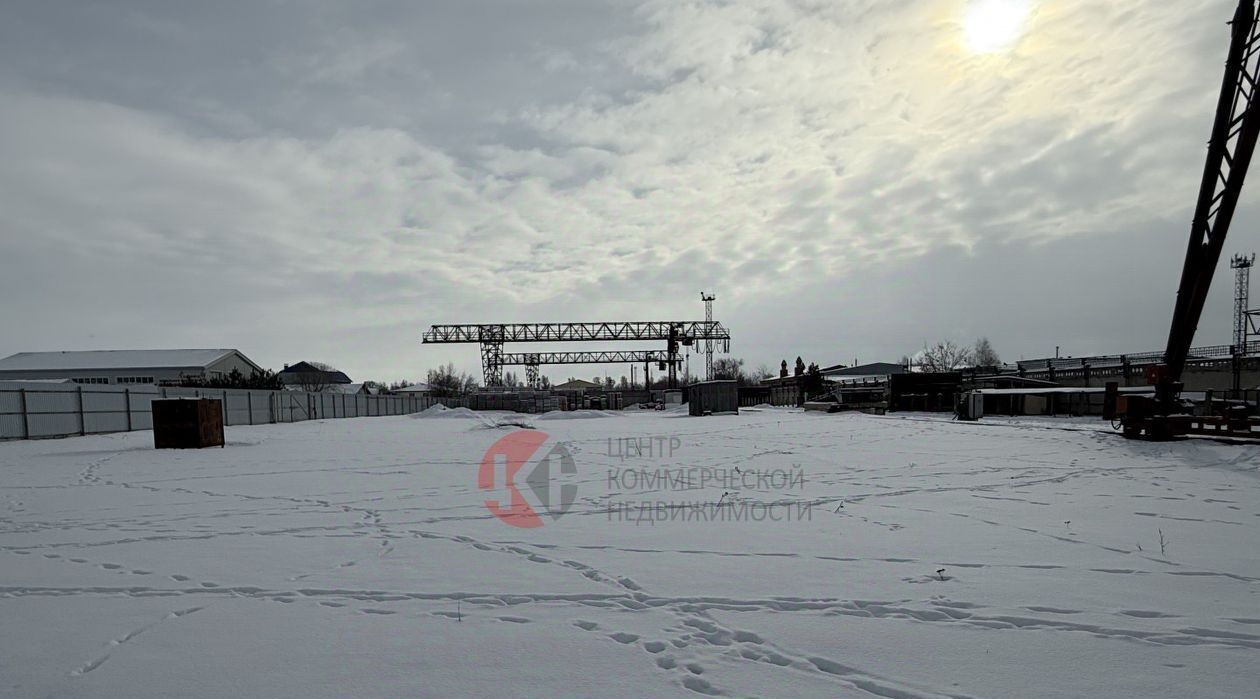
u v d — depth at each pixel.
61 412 27.94
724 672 4.07
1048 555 6.65
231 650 4.49
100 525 8.70
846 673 4.04
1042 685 3.86
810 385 57.66
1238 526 8.03
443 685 3.95
